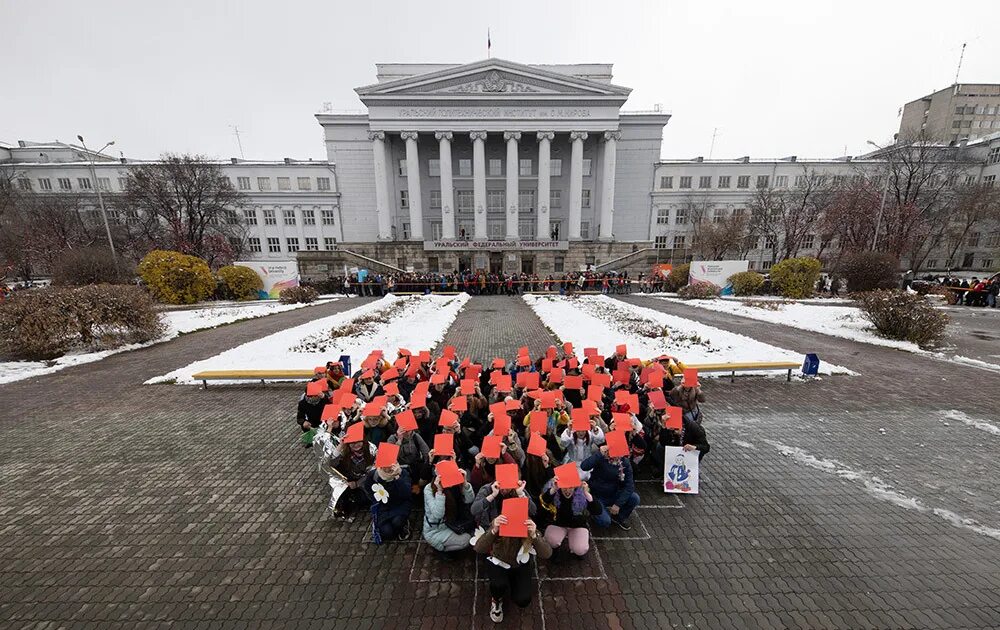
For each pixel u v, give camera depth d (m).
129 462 5.73
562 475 3.35
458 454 4.61
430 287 29.19
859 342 12.88
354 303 24.98
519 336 13.96
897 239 31.11
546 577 3.61
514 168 41.38
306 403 5.84
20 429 6.84
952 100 59.50
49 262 32.91
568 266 38.28
